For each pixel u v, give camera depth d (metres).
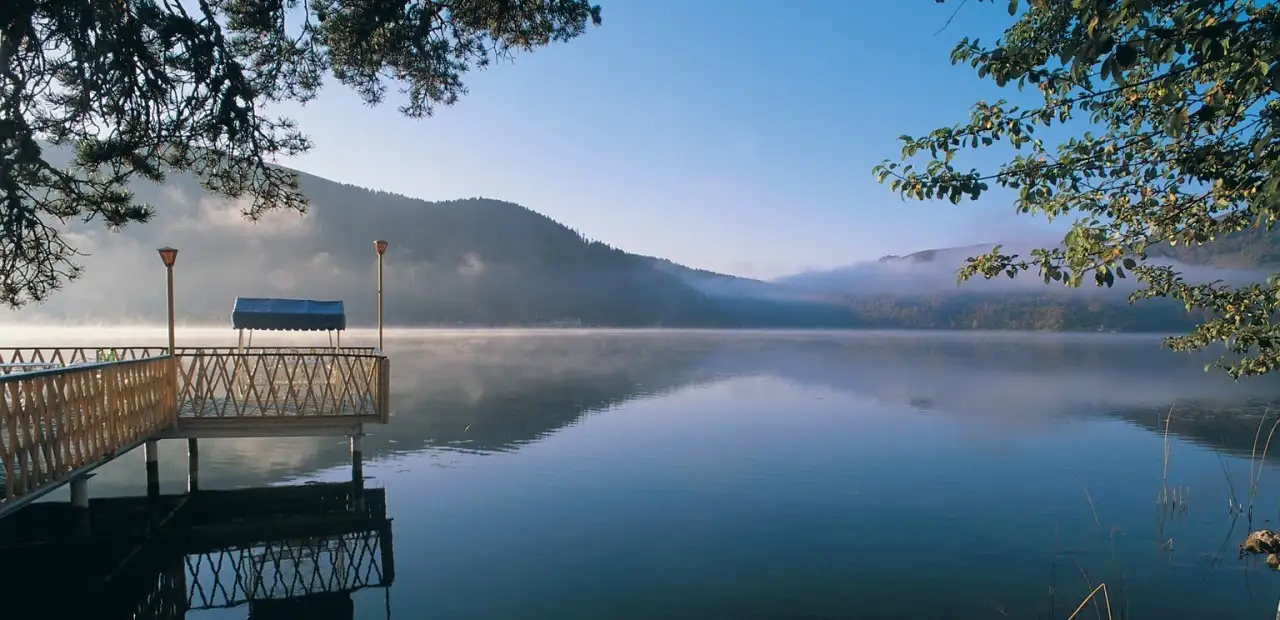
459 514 12.27
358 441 13.99
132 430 11.09
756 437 20.77
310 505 12.71
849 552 10.37
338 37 8.60
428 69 9.56
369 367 14.19
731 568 9.66
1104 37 2.80
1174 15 3.00
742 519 12.06
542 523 11.72
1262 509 12.83
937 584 9.12
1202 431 22.38
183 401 13.22
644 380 40.59
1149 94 4.50
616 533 11.22
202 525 11.52
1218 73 3.51
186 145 8.02
